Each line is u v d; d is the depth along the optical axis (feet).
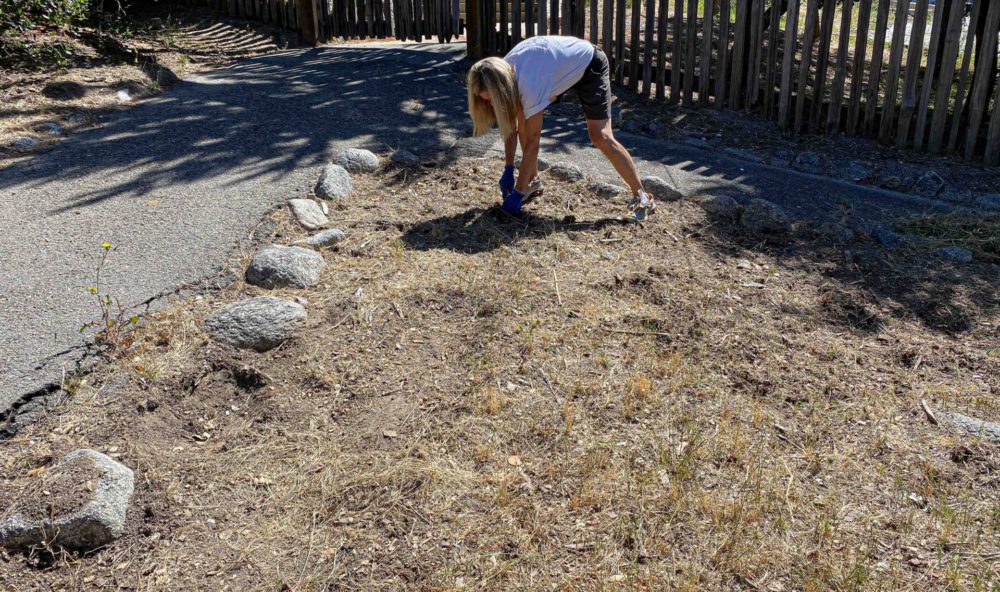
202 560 8.89
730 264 15.52
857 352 12.92
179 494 9.68
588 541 9.16
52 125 19.97
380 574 8.75
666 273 14.85
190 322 12.45
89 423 10.48
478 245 15.48
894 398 11.78
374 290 13.66
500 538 9.18
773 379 12.09
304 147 19.76
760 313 13.85
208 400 11.24
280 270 13.71
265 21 34.01
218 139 20.02
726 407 11.41
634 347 12.62
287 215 16.07
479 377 11.73
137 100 22.76
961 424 11.14
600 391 11.57
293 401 11.26
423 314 13.14
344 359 12.04
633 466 10.22
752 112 23.99
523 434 10.73
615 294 14.06
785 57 22.47
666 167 20.31
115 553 8.95
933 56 20.65
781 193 19.04
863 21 21.33
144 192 16.79
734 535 9.20
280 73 26.73
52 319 12.24
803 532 9.33
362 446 10.48
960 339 13.52
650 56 24.76
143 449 10.25
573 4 26.30
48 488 9.14
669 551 9.04
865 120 22.27
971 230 17.54
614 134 22.84
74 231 14.99
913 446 10.78
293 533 9.25
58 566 8.75
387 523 9.37
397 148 20.16
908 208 18.71
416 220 16.35
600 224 16.72
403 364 12.00
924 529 9.40
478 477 10.00
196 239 14.94
